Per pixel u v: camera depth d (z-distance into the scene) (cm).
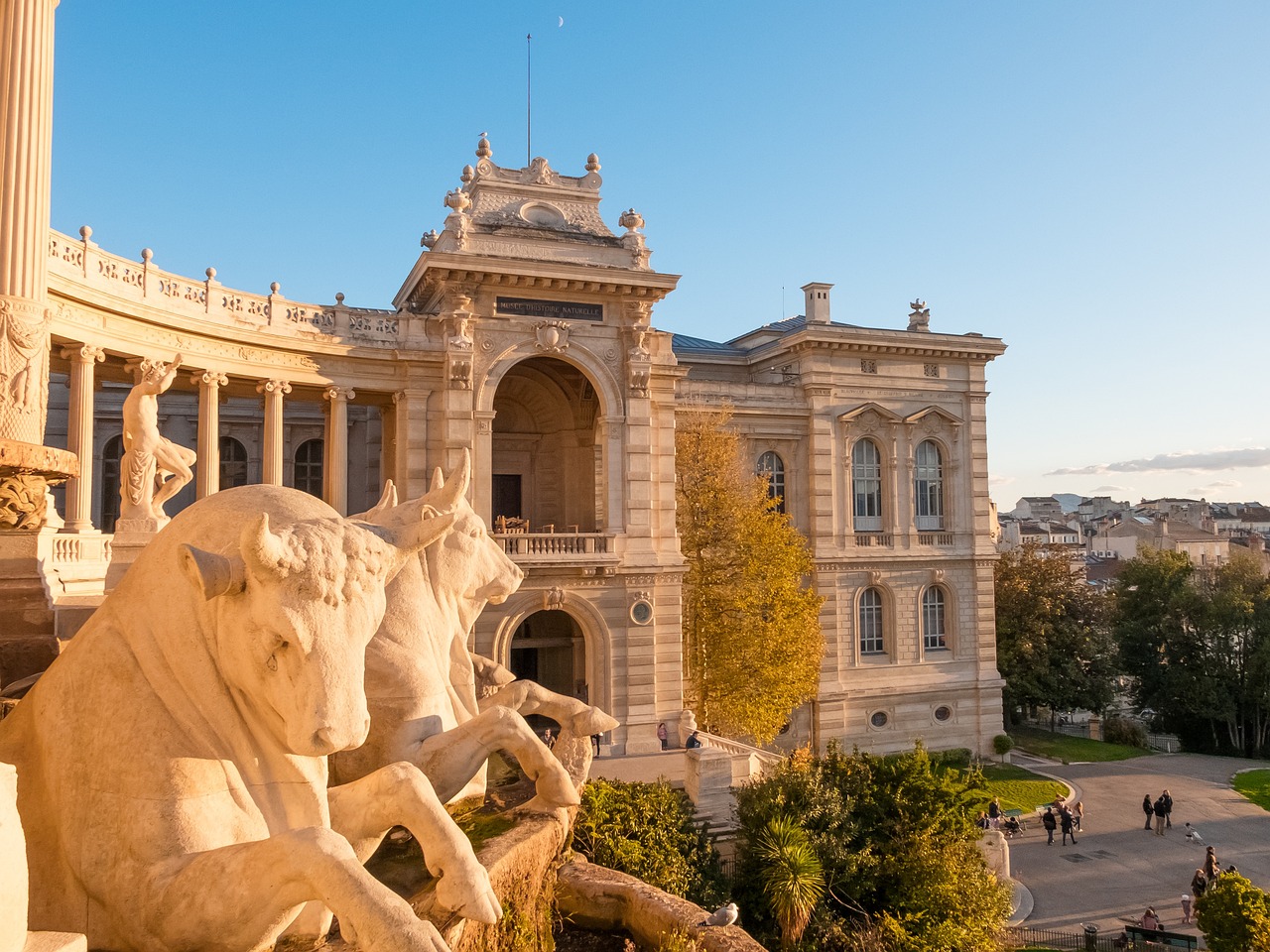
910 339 4678
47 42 1272
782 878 2025
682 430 4072
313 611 452
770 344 4862
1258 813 3938
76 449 2469
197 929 441
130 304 2597
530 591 3284
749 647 3569
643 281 3434
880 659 4597
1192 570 6066
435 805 522
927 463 4844
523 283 3338
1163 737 5931
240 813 492
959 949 2206
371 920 410
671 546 3553
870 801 2402
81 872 468
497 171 3491
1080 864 3319
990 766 4531
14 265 1220
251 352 2989
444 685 856
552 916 877
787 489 4581
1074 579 5838
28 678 947
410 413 3250
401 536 510
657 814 1823
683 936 880
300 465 4194
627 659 3388
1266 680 5409
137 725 480
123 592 529
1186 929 2783
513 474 4022
